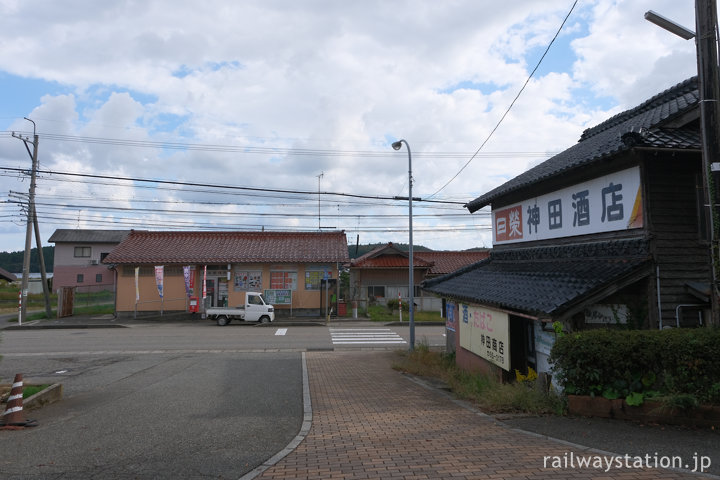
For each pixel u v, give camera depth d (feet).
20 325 79.61
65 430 21.57
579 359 20.79
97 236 159.53
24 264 85.25
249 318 83.10
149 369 41.73
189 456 17.56
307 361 46.91
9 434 20.90
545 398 22.65
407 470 15.08
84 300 112.88
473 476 14.29
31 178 86.89
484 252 124.06
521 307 24.36
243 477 15.19
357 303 102.27
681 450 16.24
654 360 19.86
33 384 32.14
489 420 21.26
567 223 32.22
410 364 41.65
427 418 22.79
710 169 19.74
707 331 19.65
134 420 23.52
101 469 16.16
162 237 101.60
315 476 14.93
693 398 18.58
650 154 24.67
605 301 24.80
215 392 31.19
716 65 19.83
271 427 21.95
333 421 22.85
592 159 26.48
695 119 26.84
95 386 33.91
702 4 20.02
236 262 92.38
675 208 25.11
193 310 86.48
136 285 88.94
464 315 37.37
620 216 26.73
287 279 94.38
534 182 32.60
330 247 100.07
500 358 28.27
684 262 24.62
